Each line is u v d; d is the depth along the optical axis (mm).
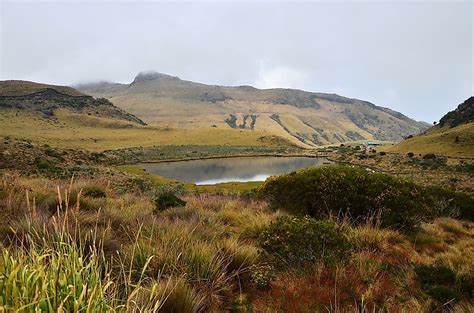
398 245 6477
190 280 3609
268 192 9539
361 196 8008
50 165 37312
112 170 54000
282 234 5125
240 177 87250
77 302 1559
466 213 13867
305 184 8578
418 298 4035
